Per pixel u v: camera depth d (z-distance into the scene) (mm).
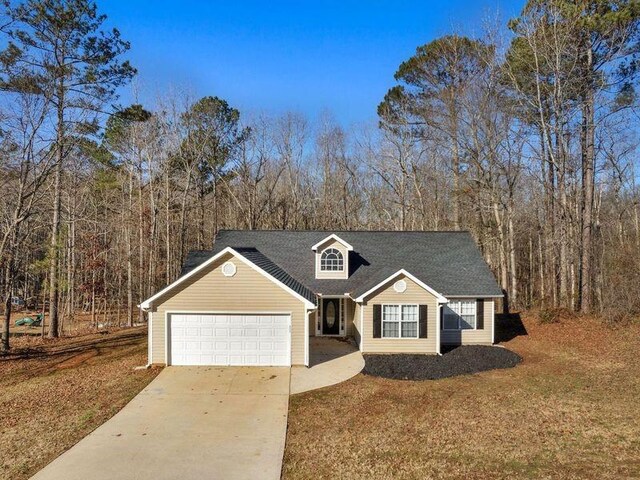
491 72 27891
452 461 9070
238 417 11617
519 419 11250
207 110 37594
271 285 16406
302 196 43000
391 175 40969
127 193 36000
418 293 18469
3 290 41375
